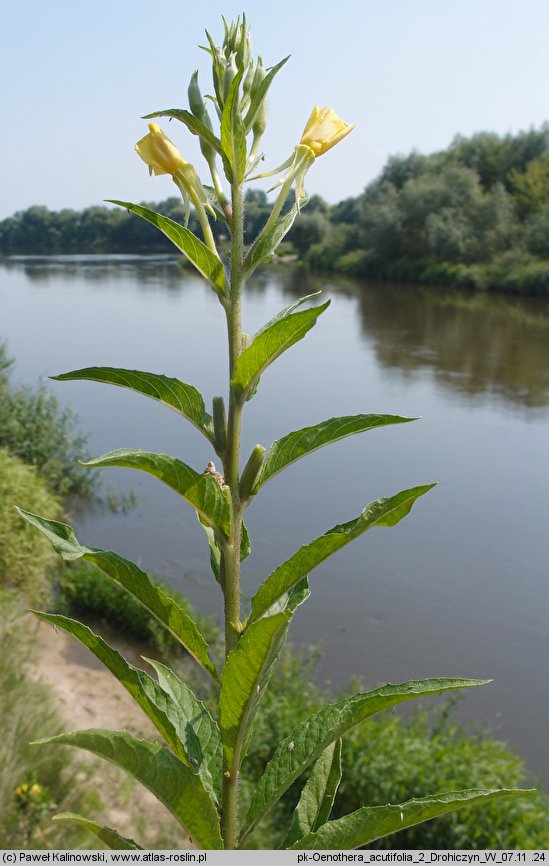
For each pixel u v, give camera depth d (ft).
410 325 103.04
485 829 16.83
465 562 36.76
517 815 16.99
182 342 93.56
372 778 18.22
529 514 42.09
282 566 4.17
